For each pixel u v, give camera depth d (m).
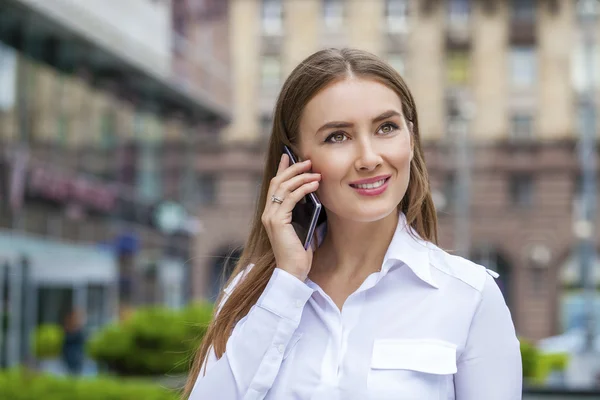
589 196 33.34
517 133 37.03
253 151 37.38
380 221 2.26
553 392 9.59
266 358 2.17
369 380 2.09
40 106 17.39
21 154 16.44
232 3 38.19
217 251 37.25
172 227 23.14
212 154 37.53
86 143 19.36
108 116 20.44
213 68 22.39
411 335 2.12
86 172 19.34
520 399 2.19
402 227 2.27
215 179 37.53
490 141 36.81
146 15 17.81
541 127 36.81
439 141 36.84
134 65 17.47
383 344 2.12
